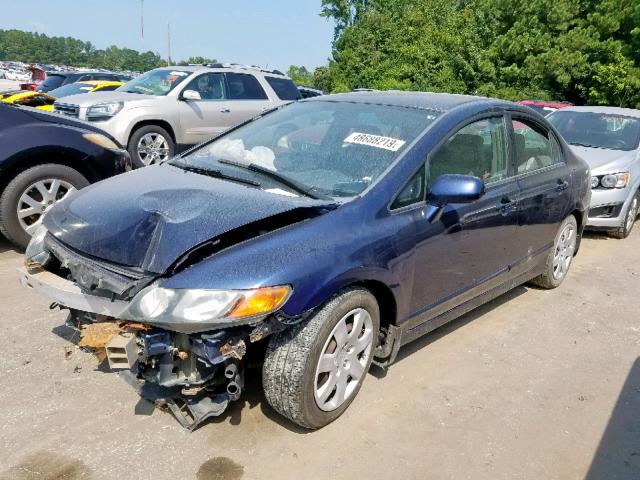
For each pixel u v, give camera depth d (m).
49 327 3.78
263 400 3.10
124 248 2.66
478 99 4.00
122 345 2.52
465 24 29.06
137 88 9.80
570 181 4.75
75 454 2.64
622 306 4.89
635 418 3.24
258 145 3.75
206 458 2.66
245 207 2.79
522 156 4.19
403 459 2.75
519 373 3.64
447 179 3.11
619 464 2.84
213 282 2.44
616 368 3.81
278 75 10.87
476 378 3.54
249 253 2.56
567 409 3.29
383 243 2.93
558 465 2.81
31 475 2.50
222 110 9.80
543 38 24.61
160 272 2.50
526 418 3.17
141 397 2.99
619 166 6.87
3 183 4.99
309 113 3.97
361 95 4.09
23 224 5.05
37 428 2.80
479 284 3.88
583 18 25.12
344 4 43.88
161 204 2.85
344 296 2.80
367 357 3.08
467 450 2.86
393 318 3.19
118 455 2.65
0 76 41.62
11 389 3.09
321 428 2.93
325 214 2.87
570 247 5.13
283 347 2.68
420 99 3.86
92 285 2.66
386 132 3.47
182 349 2.55
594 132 7.77
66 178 5.20
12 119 5.07
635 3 23.25
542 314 4.59
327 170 3.30
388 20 34.22
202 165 3.57
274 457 2.70
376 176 3.15
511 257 4.17
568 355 3.94
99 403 3.01
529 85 25.03
